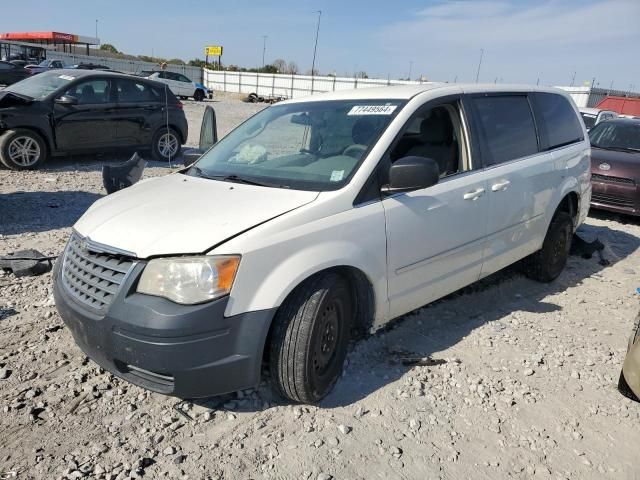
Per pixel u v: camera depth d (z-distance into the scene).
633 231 7.67
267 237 2.78
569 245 5.40
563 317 4.54
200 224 2.84
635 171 7.90
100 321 2.73
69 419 2.93
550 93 5.22
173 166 11.05
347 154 3.43
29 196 7.82
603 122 9.56
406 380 3.42
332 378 3.17
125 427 2.89
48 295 4.45
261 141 3.95
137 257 2.73
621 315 4.66
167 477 2.55
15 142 9.41
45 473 2.54
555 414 3.18
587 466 2.77
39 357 3.51
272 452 2.74
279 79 45.72
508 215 4.32
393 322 4.21
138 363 2.67
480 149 4.11
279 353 2.90
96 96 10.33
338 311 3.16
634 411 3.25
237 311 2.69
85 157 11.39
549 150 4.92
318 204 3.03
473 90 4.23
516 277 5.41
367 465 2.69
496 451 2.84
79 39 51.66
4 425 2.85
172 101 11.46
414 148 3.75
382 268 3.29
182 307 2.61
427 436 2.93
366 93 3.99
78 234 3.18
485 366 3.65
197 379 2.67
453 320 4.35
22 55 41.59
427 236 3.59
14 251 5.50
